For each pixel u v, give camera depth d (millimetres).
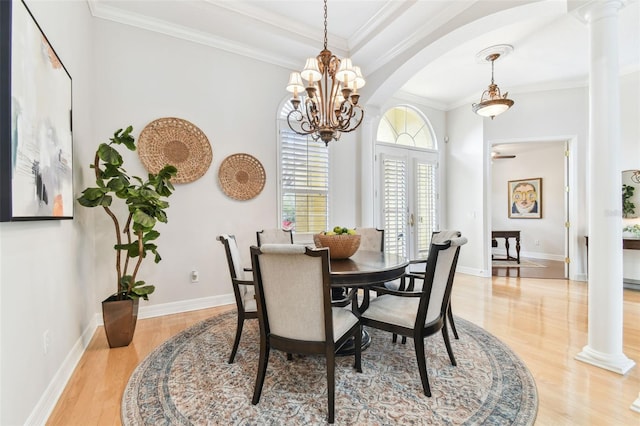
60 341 1924
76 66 2410
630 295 3951
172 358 2254
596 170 2230
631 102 4227
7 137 1270
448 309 2545
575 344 2469
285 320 1685
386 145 5023
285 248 1540
